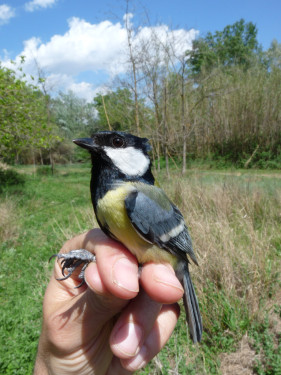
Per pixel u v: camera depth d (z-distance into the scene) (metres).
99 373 0.12
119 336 0.11
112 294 0.10
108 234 0.13
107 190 0.13
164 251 0.13
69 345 0.11
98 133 0.14
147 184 0.14
